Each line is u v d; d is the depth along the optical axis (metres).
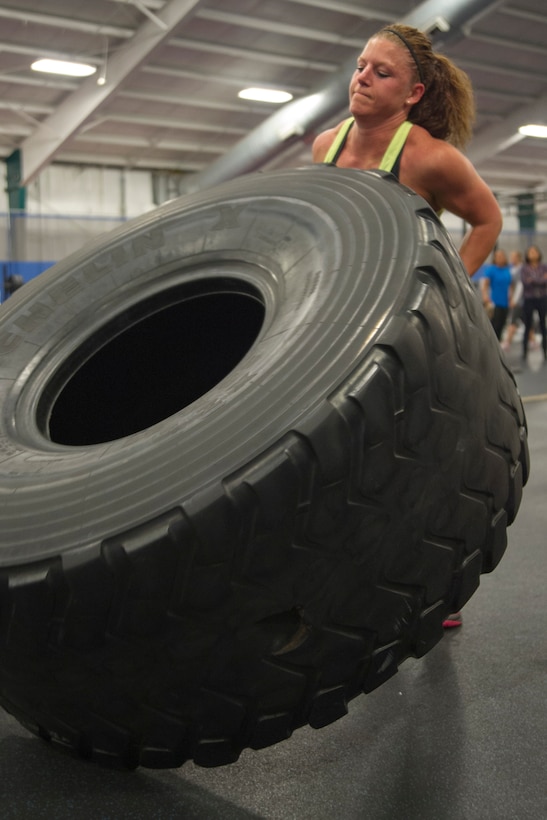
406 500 1.03
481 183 1.76
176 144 15.79
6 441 1.31
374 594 1.04
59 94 12.99
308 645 1.02
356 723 1.36
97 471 1.06
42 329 1.57
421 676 1.52
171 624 0.96
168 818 1.11
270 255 1.41
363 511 0.99
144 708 1.04
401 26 1.79
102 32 10.88
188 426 1.06
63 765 1.26
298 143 14.20
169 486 0.98
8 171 14.98
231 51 11.77
